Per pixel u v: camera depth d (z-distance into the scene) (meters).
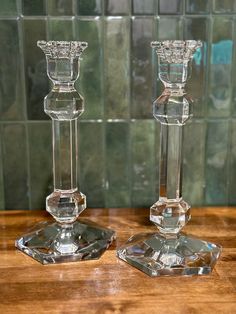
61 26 0.78
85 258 0.65
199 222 0.79
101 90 0.81
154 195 0.86
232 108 0.83
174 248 0.66
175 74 0.63
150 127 0.83
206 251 0.66
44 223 0.76
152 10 0.79
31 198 0.85
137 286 0.57
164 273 0.60
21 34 0.78
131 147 0.84
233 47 0.81
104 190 0.85
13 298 0.54
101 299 0.54
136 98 0.82
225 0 0.79
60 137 0.70
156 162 0.85
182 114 0.64
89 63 0.80
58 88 0.67
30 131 0.82
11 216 0.81
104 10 0.78
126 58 0.80
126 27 0.79
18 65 0.79
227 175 0.86
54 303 0.53
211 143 0.85
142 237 0.71
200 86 0.82
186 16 0.79
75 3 0.78
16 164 0.83
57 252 0.65
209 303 0.53
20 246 0.68
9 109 0.81
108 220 0.80
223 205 0.87
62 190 0.71
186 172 0.86
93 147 0.83
